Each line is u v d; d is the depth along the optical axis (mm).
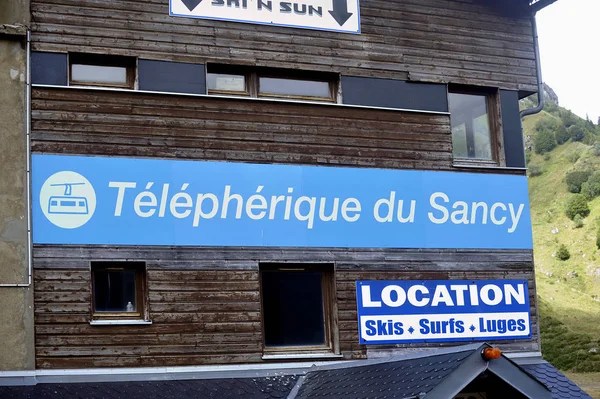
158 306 12258
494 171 14688
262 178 13117
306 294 13234
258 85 13586
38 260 11812
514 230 14594
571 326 53969
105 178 12320
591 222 77750
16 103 12078
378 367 11969
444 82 14609
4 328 11484
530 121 100188
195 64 13109
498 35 15227
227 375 12375
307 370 12781
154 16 13016
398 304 13523
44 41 12406
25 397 10977
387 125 14062
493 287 14211
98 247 12117
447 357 10953
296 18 13805
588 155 88500
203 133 12938
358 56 14102
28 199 11883
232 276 12703
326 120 13688
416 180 14039
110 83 12828
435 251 13938
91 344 11836
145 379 11945
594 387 37875
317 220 13312
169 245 12469
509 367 10633
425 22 14680
